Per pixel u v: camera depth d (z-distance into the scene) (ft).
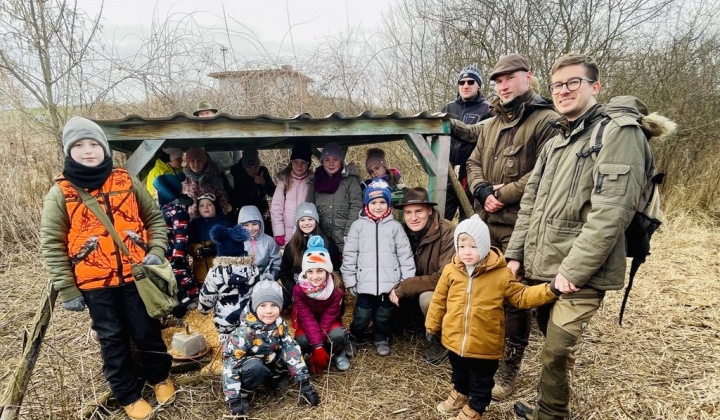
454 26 25.88
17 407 7.75
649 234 6.65
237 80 19.89
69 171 7.81
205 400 9.27
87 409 8.68
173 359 10.32
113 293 8.39
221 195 13.99
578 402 8.96
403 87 26.73
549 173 7.46
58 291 8.55
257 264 12.35
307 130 10.48
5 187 18.56
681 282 14.87
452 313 8.07
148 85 18.75
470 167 11.03
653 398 9.00
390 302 10.98
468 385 8.57
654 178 6.59
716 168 23.41
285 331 9.21
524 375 10.01
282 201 13.87
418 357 10.95
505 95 10.00
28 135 20.27
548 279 7.29
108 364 8.46
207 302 10.67
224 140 13.15
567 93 6.96
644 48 24.70
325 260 10.00
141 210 8.98
